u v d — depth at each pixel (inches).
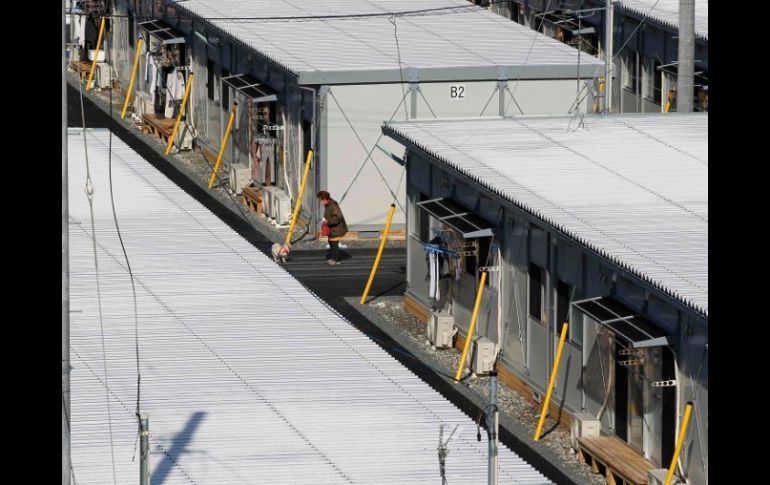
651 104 4928.6
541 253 3270.2
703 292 2768.2
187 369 2534.5
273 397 2438.5
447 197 3641.7
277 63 4350.4
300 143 4397.1
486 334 3501.5
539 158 3572.8
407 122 3880.4
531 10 5654.5
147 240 3137.3
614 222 3154.5
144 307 2785.4
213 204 4672.7
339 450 2273.6
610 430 3053.6
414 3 5098.4
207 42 5012.3
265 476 2191.2
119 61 5797.2
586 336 3117.6
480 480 2201.0
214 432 2316.7
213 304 2817.4
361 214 4311.0
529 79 4291.3
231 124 4783.5
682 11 3983.8
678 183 3400.6
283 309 2807.6
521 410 3284.9
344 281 4057.6
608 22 4094.5
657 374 2903.5
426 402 2448.3
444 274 3639.3
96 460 2219.5
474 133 3777.1
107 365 2536.9
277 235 4397.1
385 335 3705.7
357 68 4242.1
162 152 5182.1
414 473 2214.6
